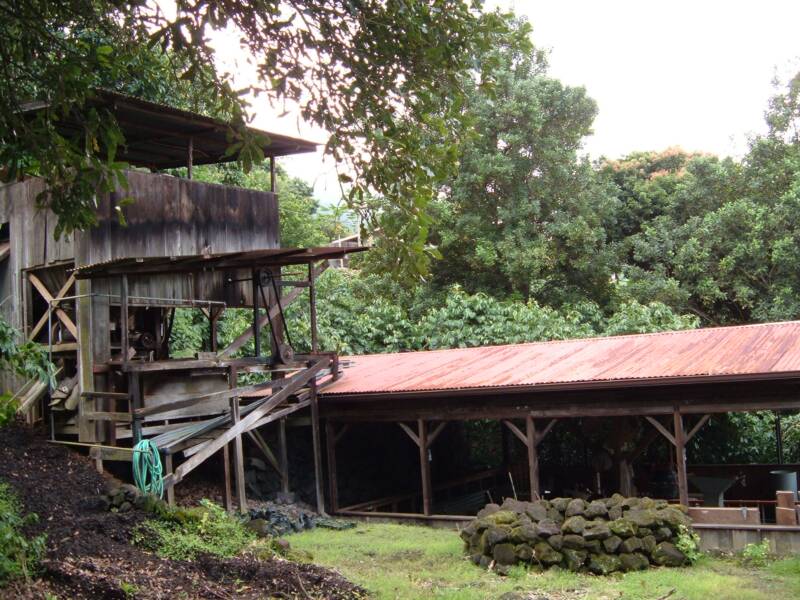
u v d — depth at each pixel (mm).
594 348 15133
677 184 29719
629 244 28641
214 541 10102
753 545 10711
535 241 25797
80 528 9758
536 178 26547
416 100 7277
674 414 12172
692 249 26031
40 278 13938
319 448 14945
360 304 24719
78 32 9805
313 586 8852
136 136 14328
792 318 23047
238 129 7195
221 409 14422
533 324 22250
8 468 11484
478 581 9766
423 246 7430
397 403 14648
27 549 8117
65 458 12367
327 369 15820
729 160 28891
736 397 11656
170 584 8383
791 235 23719
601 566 9867
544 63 27750
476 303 23016
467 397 13945
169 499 12109
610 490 16672
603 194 27688
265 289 16047
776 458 18484
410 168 7332
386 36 6930
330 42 7039
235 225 15289
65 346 13062
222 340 19750
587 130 27172
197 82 10750
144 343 13805
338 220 34812
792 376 10773
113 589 7750
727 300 26938
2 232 15219
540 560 10172
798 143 25562
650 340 14891
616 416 13703
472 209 27109
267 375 18156
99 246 13000
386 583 9508
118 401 13172
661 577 9617
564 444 19797
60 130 12672
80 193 7348
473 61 7105
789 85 25734
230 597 8320
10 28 7809
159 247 13891
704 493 14047
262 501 14234
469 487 19094
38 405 13562
